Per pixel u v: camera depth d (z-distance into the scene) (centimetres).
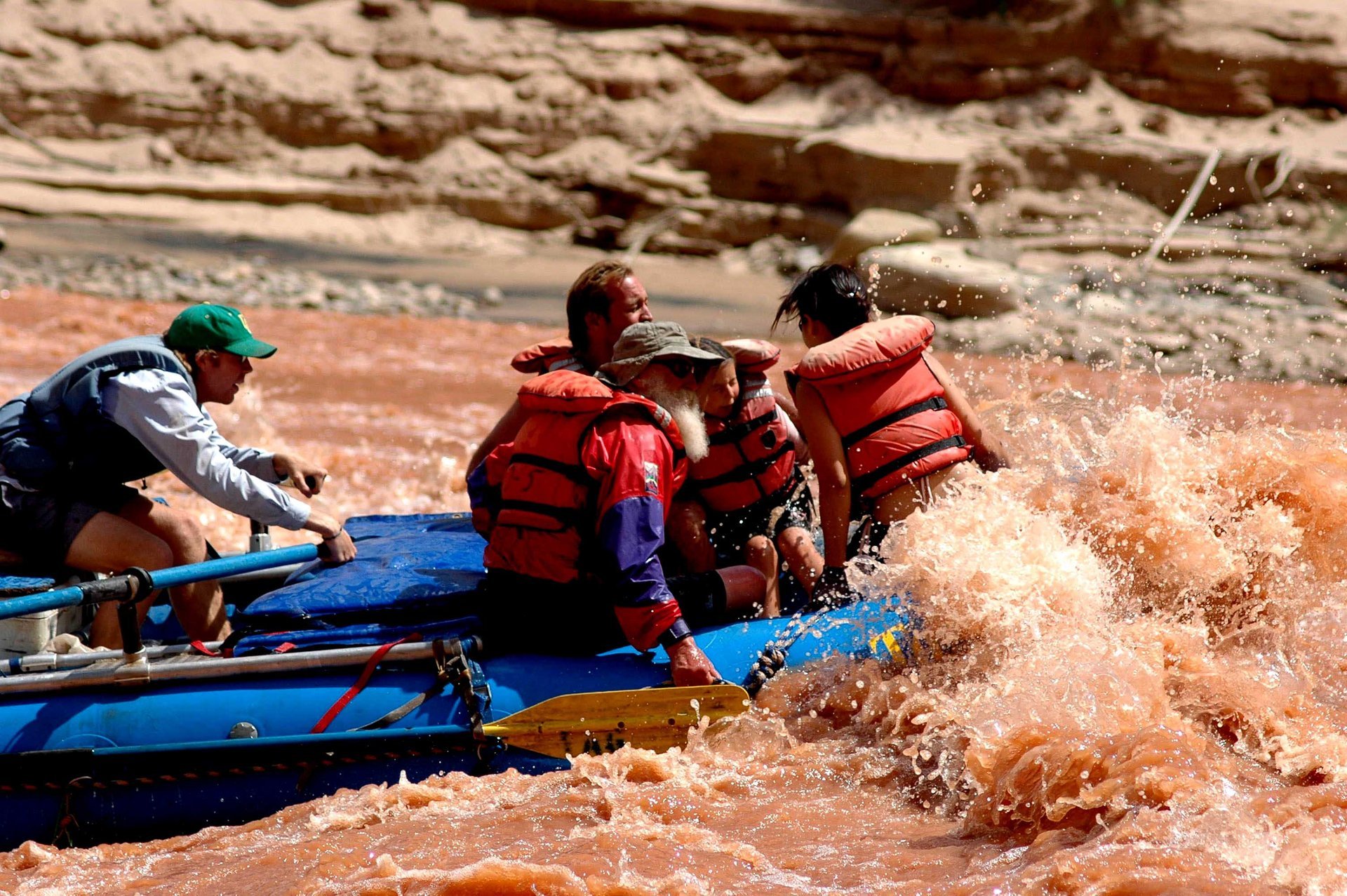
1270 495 1598
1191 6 9944
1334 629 1519
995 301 6800
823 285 1692
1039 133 9606
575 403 1428
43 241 8431
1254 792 1200
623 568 1398
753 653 1512
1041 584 1465
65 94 10038
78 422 1583
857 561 1612
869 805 1312
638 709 1415
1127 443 1620
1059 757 1214
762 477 1684
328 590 1554
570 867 1146
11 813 1366
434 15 10706
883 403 1633
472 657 1452
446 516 1989
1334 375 5841
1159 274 7838
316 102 10256
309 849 1248
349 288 7600
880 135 9475
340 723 1407
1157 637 1459
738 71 10450
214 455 1573
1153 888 1038
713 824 1274
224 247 8888
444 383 4903
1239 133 9606
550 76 10425
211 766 1369
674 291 8238
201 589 1678
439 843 1238
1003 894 1063
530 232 10075
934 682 1455
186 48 10394
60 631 1606
